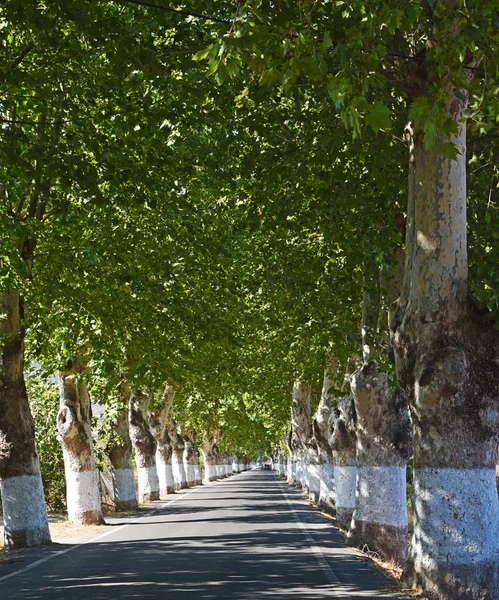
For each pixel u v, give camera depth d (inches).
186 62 561.3
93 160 718.5
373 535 742.5
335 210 663.1
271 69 325.4
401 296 468.8
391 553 734.5
